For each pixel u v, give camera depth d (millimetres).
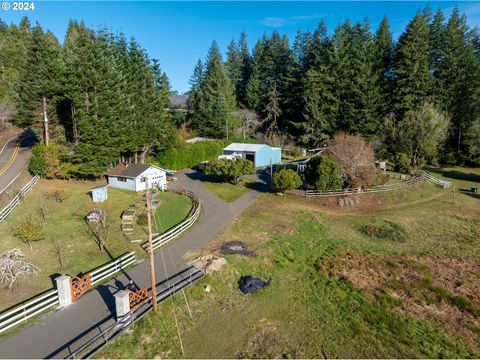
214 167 40094
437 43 60000
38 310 14852
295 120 70750
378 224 30109
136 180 36375
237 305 16562
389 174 46062
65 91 38812
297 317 15914
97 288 17062
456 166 55969
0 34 85062
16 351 12328
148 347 13258
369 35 67625
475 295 18609
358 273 20672
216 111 66500
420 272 21219
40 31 37094
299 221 28828
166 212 29969
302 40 77250
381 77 64625
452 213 34094
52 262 20375
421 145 49406
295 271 20625
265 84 79125
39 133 40781
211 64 75312
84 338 13133
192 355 13086
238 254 21266
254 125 72938
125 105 41656
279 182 36250
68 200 31938
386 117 58000
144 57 47531
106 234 24719
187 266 19547
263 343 14016
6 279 17562
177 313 15328
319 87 63625
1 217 25547
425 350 14023
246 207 32031
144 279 18016
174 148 50969
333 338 14531
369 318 15977
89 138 36781
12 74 65438
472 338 15000
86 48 36969
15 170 37750
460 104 56438
